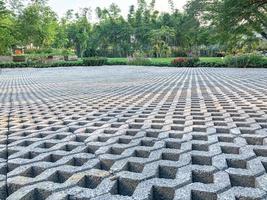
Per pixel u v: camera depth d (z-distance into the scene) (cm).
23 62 3906
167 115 525
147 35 6888
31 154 331
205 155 297
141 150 323
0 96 966
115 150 334
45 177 253
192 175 255
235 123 441
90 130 433
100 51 6450
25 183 242
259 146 324
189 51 5647
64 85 1301
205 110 559
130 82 1342
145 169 264
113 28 7256
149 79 1505
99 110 605
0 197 239
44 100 810
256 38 3247
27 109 655
